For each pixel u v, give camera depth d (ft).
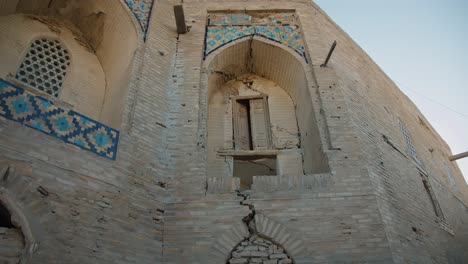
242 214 21.44
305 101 29.76
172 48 29.32
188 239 20.22
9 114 17.81
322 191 22.43
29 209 16.44
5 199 16.06
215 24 32.76
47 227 16.51
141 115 23.54
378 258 19.76
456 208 42.70
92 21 29.99
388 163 27.50
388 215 22.39
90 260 16.99
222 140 31.14
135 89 24.44
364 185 22.76
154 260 19.20
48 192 17.24
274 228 21.01
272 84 34.55
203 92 27.45
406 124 39.45
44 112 19.03
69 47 29.04
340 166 23.62
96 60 30.27
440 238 29.37
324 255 19.88
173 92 26.61
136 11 28.89
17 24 27.14
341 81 29.40
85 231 17.53
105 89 29.17
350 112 27.14
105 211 18.66
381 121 31.83
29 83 25.63
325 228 20.85
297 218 21.34
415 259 22.13
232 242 20.48
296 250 20.17
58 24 29.45
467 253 36.65
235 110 33.09
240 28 32.68
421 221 26.94
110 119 24.77
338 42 34.40
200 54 29.43
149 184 21.35
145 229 19.74
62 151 18.67
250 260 20.03
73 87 27.55
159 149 23.27
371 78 36.35
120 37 29.07
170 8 32.04
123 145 21.36
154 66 26.76
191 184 22.24
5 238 15.66
